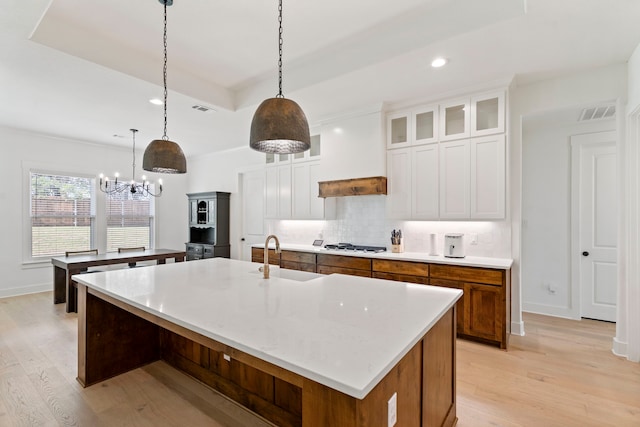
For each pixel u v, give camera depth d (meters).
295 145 2.04
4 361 2.84
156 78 3.24
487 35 2.44
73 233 5.77
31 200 5.31
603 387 2.41
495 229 3.55
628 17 2.22
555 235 4.17
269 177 5.34
